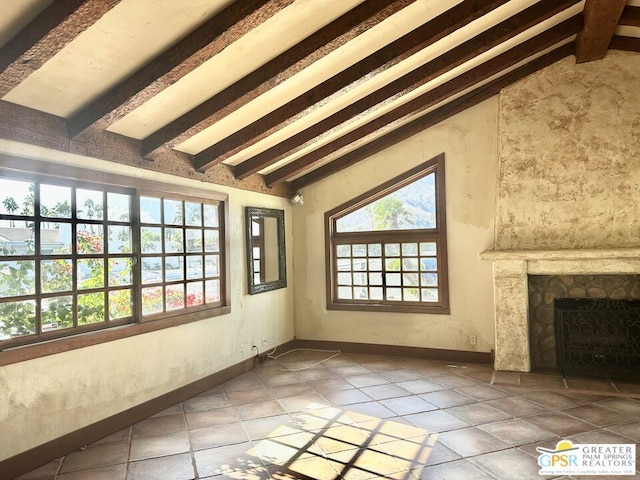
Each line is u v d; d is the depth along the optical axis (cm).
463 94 480
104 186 324
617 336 413
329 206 560
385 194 538
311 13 258
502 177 460
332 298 560
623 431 301
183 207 400
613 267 409
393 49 320
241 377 453
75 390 293
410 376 441
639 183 413
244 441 299
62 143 286
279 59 290
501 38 352
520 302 441
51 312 286
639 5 372
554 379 416
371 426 320
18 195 269
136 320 345
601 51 417
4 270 261
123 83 269
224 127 369
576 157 435
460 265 491
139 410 339
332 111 403
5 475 251
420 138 511
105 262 324
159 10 223
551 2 341
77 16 196
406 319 520
